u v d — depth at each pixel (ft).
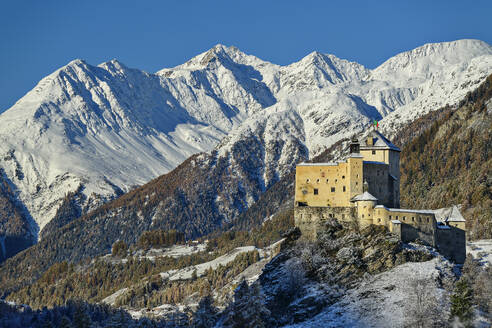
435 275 587.68
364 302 580.30
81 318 574.97
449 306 536.42
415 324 520.01
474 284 571.28
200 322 584.81
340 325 560.20
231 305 574.15
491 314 524.52
